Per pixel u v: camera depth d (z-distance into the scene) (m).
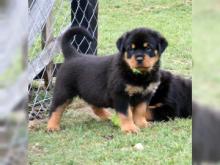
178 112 4.89
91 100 4.53
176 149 3.67
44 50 5.50
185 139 3.95
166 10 12.01
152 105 4.82
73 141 3.98
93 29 5.86
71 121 4.75
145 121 4.46
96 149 3.72
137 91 4.25
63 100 4.50
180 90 4.93
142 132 4.21
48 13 5.21
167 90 4.82
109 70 4.36
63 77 4.54
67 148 3.80
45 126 4.58
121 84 4.20
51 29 5.56
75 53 4.73
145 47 4.17
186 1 12.88
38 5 5.05
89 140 4.03
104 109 4.81
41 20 5.10
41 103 5.12
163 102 4.82
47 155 3.59
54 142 3.97
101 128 4.41
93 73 4.48
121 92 4.23
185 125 4.48
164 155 3.53
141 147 3.72
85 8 5.77
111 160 3.44
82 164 3.40
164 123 4.61
